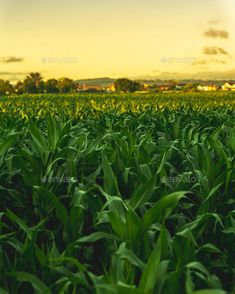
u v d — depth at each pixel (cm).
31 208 507
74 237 391
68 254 342
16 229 475
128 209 336
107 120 943
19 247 356
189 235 325
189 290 256
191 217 478
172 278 288
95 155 566
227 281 402
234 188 487
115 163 519
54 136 582
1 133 775
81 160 568
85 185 494
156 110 1405
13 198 527
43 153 559
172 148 610
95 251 427
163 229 304
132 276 304
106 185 419
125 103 2144
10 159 522
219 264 380
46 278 330
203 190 457
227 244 420
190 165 547
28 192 510
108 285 240
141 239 329
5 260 350
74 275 311
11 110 1764
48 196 392
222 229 425
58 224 464
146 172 477
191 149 579
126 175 483
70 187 466
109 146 627
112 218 332
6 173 523
